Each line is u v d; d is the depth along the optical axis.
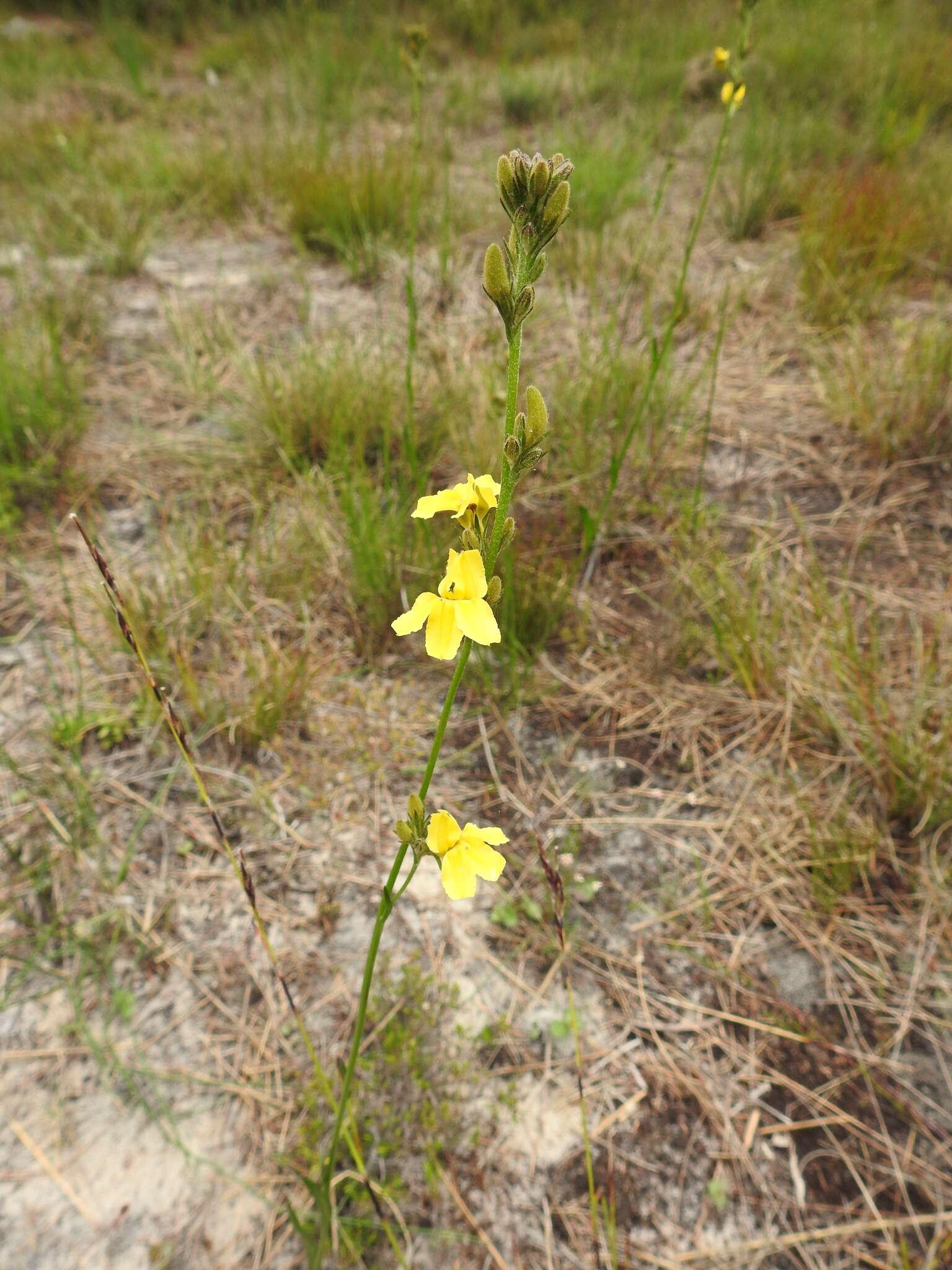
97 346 0.54
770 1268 0.21
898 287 0.55
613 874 0.28
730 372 0.50
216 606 0.36
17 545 0.39
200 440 0.45
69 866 0.28
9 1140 0.23
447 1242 0.21
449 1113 0.22
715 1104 0.23
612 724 0.33
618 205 0.66
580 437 0.42
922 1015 0.25
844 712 0.32
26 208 0.73
